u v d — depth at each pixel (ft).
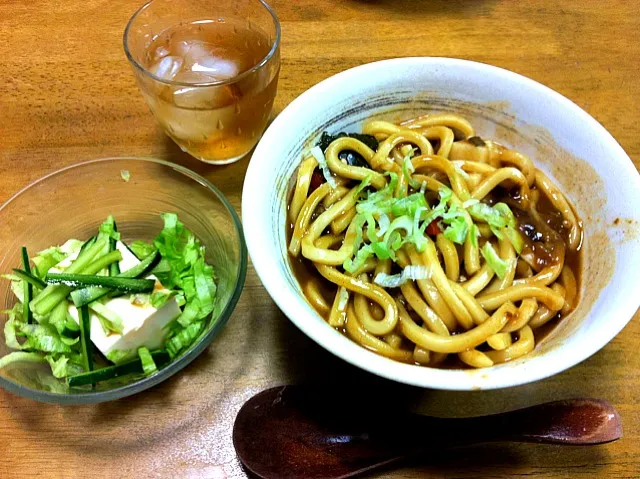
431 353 0.74
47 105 1.11
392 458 0.69
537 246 0.82
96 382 0.76
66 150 1.05
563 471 0.71
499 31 1.24
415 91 0.93
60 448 0.74
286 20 1.25
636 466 0.71
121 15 1.27
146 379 0.73
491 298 0.77
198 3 1.04
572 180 0.86
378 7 1.29
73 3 1.29
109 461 0.73
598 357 0.80
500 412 0.76
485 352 0.74
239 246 0.84
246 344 0.83
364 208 0.81
